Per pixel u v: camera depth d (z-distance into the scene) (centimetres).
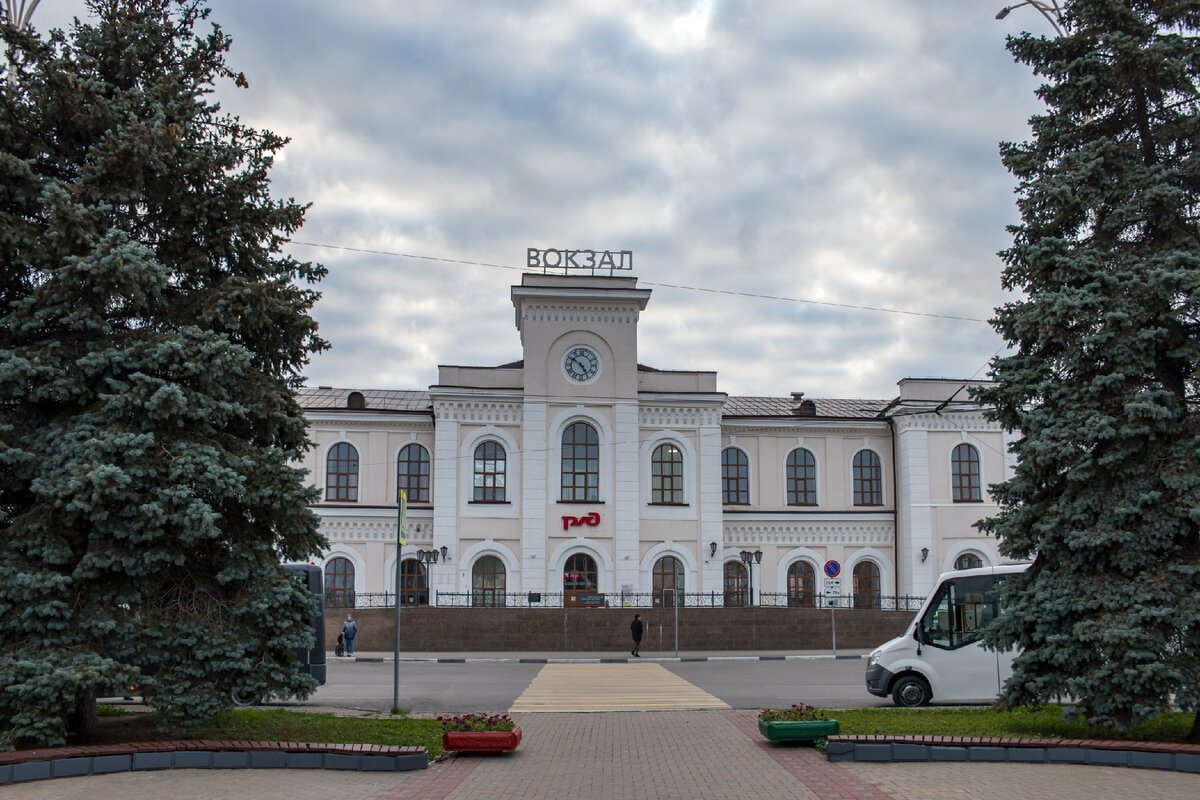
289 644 1468
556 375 4675
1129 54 1623
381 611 3934
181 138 1552
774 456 5012
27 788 1184
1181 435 1520
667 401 4753
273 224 1672
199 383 1509
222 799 1138
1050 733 1563
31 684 1263
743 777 1287
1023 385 1653
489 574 4556
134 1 1689
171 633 1412
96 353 1430
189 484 1457
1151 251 1616
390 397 5241
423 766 1350
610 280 4762
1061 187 1650
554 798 1169
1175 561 1459
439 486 4569
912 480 4850
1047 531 1557
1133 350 1540
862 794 1177
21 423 1454
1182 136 1642
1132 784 1228
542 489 4594
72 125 1536
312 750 1348
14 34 1526
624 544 4591
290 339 1691
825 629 4056
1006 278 1750
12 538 1377
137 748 1314
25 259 1410
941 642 2136
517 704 2169
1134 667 1400
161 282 1478
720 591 4669
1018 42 1758
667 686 2561
